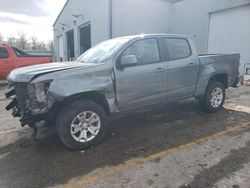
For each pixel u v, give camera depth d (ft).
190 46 16.51
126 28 47.83
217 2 42.83
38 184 9.23
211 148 12.09
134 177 9.59
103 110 12.76
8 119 17.94
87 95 12.39
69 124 11.69
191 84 16.43
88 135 12.47
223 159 10.89
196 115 17.81
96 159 11.18
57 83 11.05
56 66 12.39
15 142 13.30
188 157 11.16
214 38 44.62
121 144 12.81
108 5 44.73
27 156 11.58
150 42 14.51
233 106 20.48
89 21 53.98
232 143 12.66
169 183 9.12
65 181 9.41
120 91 13.01
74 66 12.10
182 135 13.93
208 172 9.82
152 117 17.44
